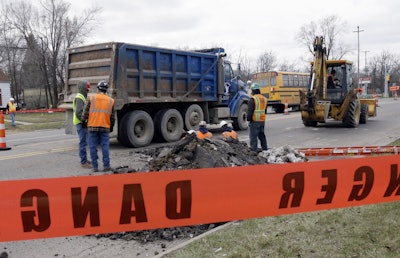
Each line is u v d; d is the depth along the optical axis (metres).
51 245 4.43
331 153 8.77
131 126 10.72
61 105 11.50
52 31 37.91
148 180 2.99
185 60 12.50
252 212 3.23
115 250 4.26
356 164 3.50
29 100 47.06
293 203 3.35
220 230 4.38
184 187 3.06
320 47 15.25
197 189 3.09
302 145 11.12
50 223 2.87
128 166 7.95
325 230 4.19
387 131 14.46
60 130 17.62
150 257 4.05
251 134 8.93
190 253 3.80
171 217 3.07
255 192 3.22
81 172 7.73
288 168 3.29
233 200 3.18
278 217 4.65
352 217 4.52
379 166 3.57
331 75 15.85
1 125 10.62
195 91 12.98
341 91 15.60
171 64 12.01
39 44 38.41
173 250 3.91
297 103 28.70
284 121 19.09
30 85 48.44
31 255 4.20
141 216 3.01
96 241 4.50
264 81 27.11
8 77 44.59
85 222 2.92
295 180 3.32
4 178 7.30
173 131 12.31
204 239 4.13
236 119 15.08
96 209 2.92
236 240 4.06
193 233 4.62
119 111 10.91
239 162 6.54
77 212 2.90
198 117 13.21
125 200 2.96
